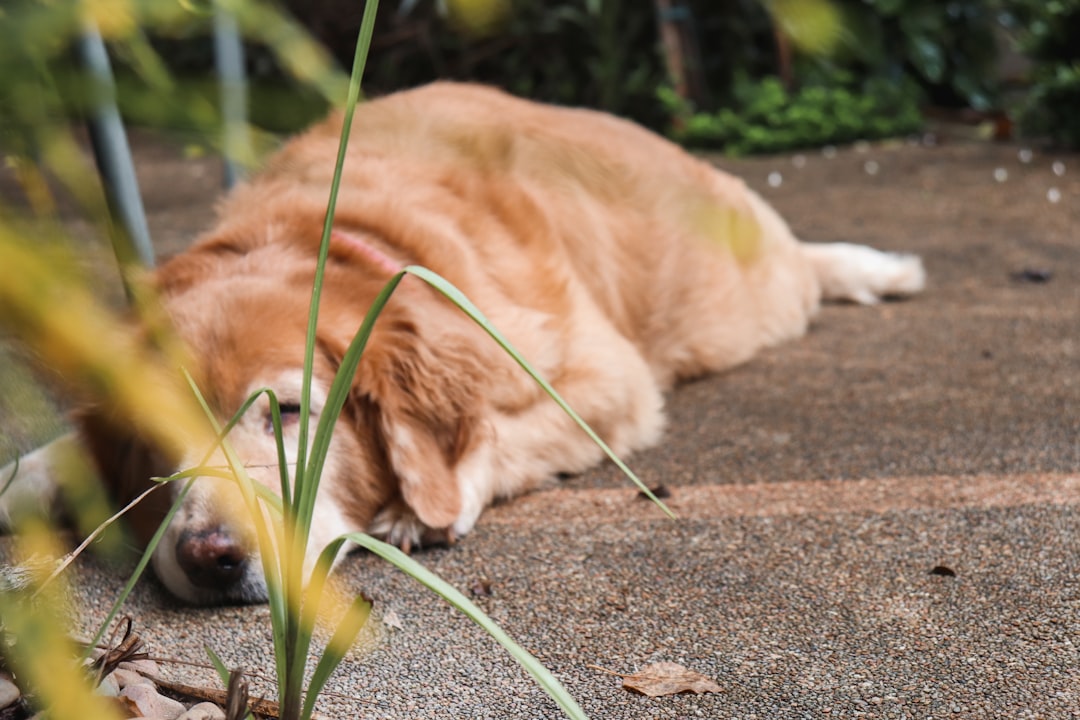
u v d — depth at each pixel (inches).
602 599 87.0
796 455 123.8
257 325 99.6
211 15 20.8
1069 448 120.6
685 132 398.6
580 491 117.5
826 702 68.6
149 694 59.5
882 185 318.0
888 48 422.9
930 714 66.5
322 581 49.2
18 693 53.0
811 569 91.3
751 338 171.0
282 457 50.3
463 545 102.3
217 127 19.6
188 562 86.8
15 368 20.5
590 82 406.6
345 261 112.2
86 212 21.1
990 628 78.7
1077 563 89.6
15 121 20.6
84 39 35.4
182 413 21.2
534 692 70.9
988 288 207.6
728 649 77.1
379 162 127.6
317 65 20.7
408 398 106.3
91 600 88.9
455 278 116.6
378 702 69.2
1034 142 376.8
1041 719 65.5
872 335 181.6
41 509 98.7
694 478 118.1
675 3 413.7
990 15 432.8
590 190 149.5
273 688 70.9
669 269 156.8
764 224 181.6
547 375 120.0
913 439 127.0
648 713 67.6
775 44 422.6
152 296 28.8
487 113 144.2
